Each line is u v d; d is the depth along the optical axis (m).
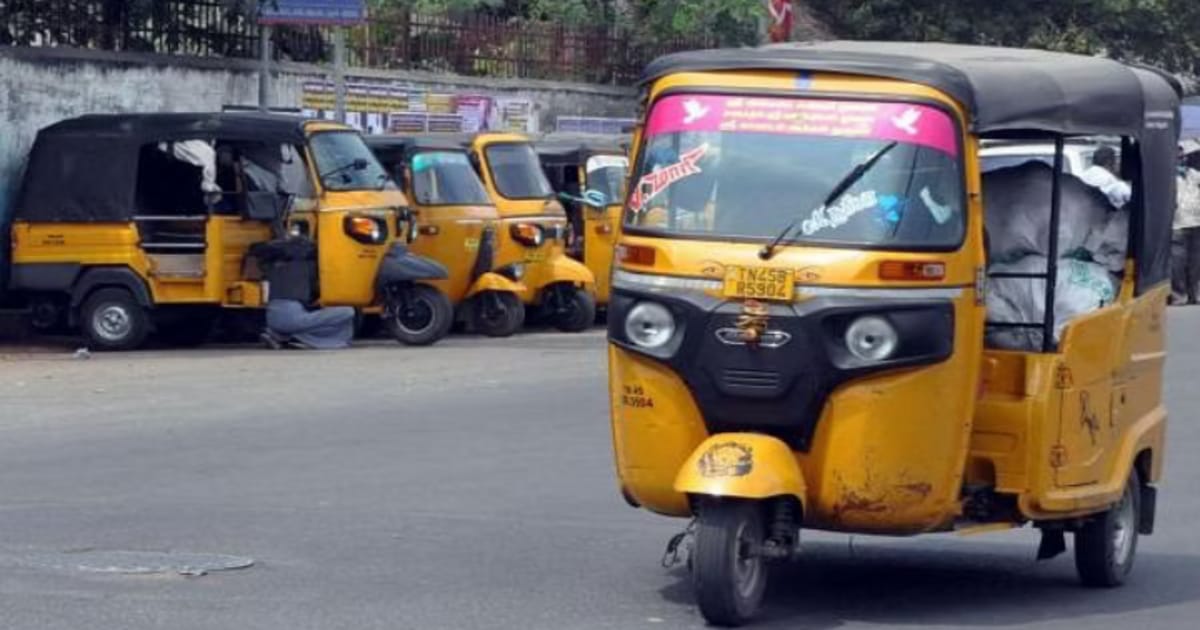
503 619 8.83
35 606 8.82
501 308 22.97
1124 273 9.99
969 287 8.55
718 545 8.34
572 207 25.17
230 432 14.71
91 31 23.92
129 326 20.70
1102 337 9.55
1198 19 40.69
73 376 18.19
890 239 8.41
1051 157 10.11
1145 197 9.89
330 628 8.53
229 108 24.20
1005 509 9.20
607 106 33.03
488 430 15.07
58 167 20.83
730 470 8.16
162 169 21.08
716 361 8.42
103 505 11.62
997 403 9.07
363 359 19.94
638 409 8.67
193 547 10.39
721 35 34.44
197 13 25.45
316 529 11.00
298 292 20.83
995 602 9.71
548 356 20.55
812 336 8.32
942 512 8.63
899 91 8.62
